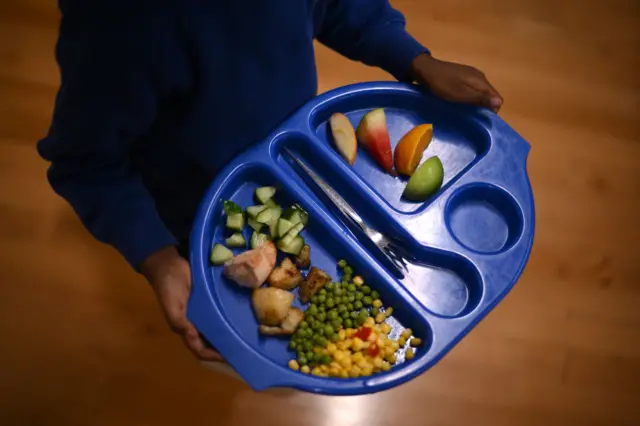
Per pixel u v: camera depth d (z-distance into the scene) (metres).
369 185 0.88
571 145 1.66
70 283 1.40
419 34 1.74
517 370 1.41
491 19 1.79
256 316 0.79
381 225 0.88
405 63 0.91
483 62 1.73
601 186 1.62
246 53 0.70
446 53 1.73
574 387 1.41
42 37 1.62
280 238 0.82
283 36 0.72
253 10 0.66
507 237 0.88
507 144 0.89
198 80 0.71
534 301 1.48
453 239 0.85
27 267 1.40
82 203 0.76
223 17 0.64
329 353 0.80
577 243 1.55
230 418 1.32
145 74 0.63
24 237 1.43
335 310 0.83
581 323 1.47
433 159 0.87
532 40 1.78
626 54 1.80
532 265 1.52
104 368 1.34
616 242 1.56
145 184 0.95
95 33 0.57
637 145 1.68
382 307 0.86
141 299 1.40
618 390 1.41
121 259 1.43
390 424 1.34
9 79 1.56
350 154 0.89
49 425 1.29
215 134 0.81
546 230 1.56
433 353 0.78
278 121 0.88
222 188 0.83
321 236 0.88
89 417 1.30
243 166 0.85
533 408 1.38
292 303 0.82
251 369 0.73
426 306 0.83
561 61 1.76
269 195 0.86
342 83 1.63
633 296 1.51
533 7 1.82
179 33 0.62
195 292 0.75
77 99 0.62
